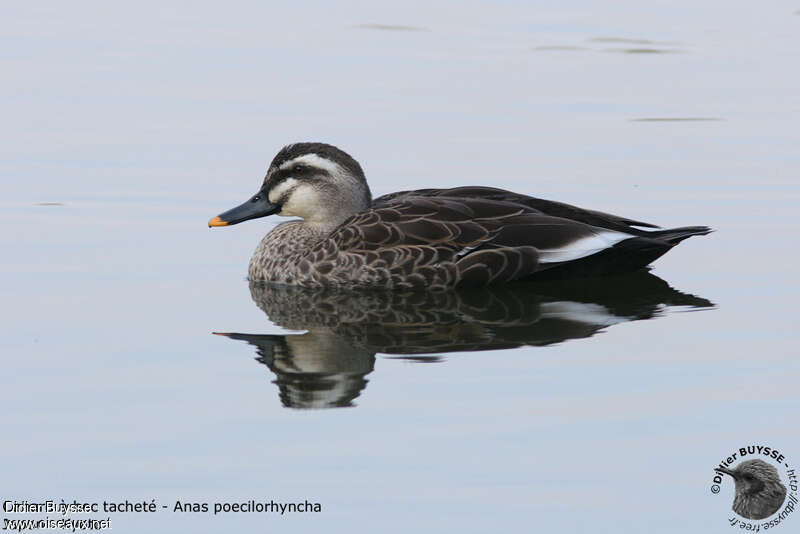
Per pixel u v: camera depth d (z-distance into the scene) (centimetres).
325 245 1420
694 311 1316
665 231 1433
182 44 2522
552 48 2509
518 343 1220
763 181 1789
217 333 1255
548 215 1441
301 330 1266
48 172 1812
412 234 1399
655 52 2483
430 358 1181
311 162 1489
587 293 1388
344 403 1078
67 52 2452
